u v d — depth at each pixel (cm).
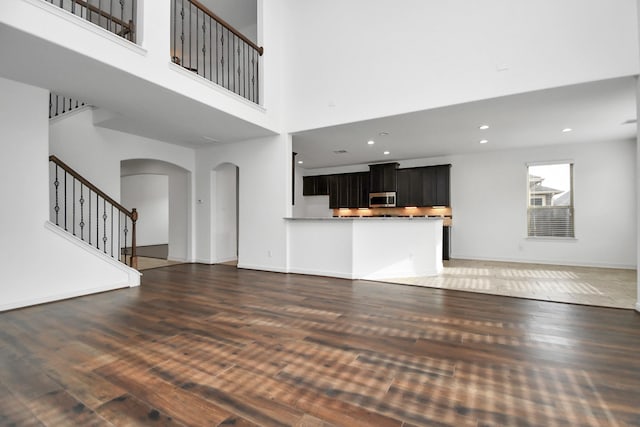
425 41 399
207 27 621
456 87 379
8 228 314
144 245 983
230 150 586
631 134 529
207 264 615
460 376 183
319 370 191
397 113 416
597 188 582
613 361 201
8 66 288
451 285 425
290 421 143
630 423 141
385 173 766
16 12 228
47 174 344
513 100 368
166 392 167
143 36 316
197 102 375
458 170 706
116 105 387
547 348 221
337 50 463
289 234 523
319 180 869
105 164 500
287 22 511
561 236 614
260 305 329
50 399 160
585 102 375
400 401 159
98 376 183
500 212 665
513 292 385
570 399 159
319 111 479
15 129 320
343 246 477
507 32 352
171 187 681
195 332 253
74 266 361
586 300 347
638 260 309
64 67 289
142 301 344
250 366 196
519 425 140
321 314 299
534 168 643
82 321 278
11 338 240
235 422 143
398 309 316
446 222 690
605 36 309
